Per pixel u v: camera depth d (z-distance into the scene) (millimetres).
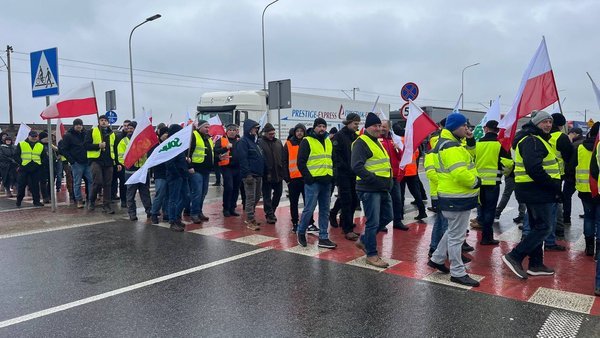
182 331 3859
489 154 6480
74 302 4496
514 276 5289
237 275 5336
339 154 7090
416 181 8453
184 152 7609
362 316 4156
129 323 4020
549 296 4621
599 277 4637
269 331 3857
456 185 4891
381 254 6254
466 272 5359
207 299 4582
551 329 3865
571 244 6750
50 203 10945
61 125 12492
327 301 4523
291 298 4605
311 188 6402
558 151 6500
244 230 7738
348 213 7125
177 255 6180
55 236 7297
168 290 4840
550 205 5023
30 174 10484
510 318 4094
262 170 8078
